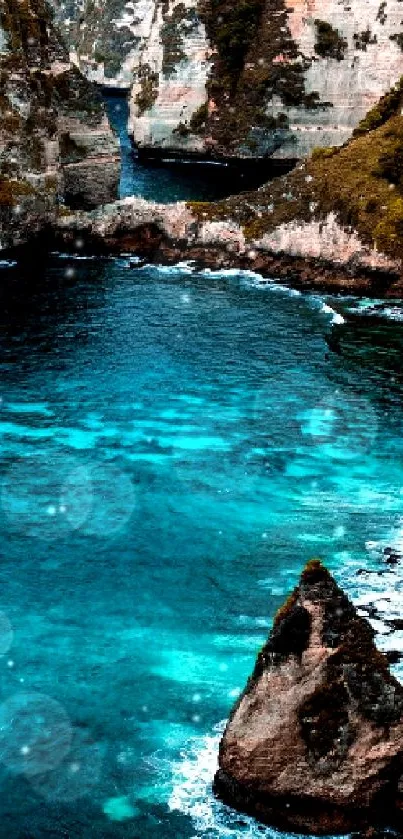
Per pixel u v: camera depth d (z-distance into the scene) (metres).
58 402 46.38
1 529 35.38
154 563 33.59
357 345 54.94
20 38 76.12
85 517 36.31
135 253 72.44
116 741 25.17
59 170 77.88
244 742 21.30
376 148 70.75
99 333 56.09
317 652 20.95
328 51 111.94
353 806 20.94
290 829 21.56
